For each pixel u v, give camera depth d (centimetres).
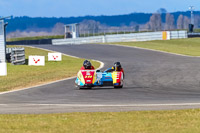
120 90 6203
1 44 14012
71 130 2973
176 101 4775
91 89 6425
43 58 12594
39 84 7500
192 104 4428
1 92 6291
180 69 10675
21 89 6625
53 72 10044
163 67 11450
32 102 4903
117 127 3061
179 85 7000
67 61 14425
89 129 2998
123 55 17300
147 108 4153
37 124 3234
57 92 6072
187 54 17388
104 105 4453
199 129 2952
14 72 10119
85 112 3869
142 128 3012
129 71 10294
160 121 3312
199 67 11188
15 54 13000
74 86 6956
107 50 19900
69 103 4722
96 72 6475
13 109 4262
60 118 3512
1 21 13950
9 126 3164
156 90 6188
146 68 11200
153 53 17950
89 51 19675
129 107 4250
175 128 3005
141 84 7231
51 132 2911
